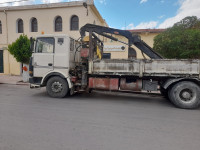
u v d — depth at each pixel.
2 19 13.88
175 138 2.71
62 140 2.56
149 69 5.00
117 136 2.75
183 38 7.44
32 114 3.83
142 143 2.51
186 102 4.67
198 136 2.80
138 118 3.73
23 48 9.16
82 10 12.01
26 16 13.30
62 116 3.73
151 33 14.26
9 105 4.63
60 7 12.45
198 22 8.12
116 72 5.30
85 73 5.75
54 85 5.70
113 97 6.24
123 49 12.59
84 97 6.06
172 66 4.81
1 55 14.48
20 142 2.47
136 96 6.60
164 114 4.10
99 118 3.66
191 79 4.81
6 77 12.57
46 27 12.92
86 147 2.35
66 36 5.43
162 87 5.45
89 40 5.78
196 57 7.63
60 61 5.52
